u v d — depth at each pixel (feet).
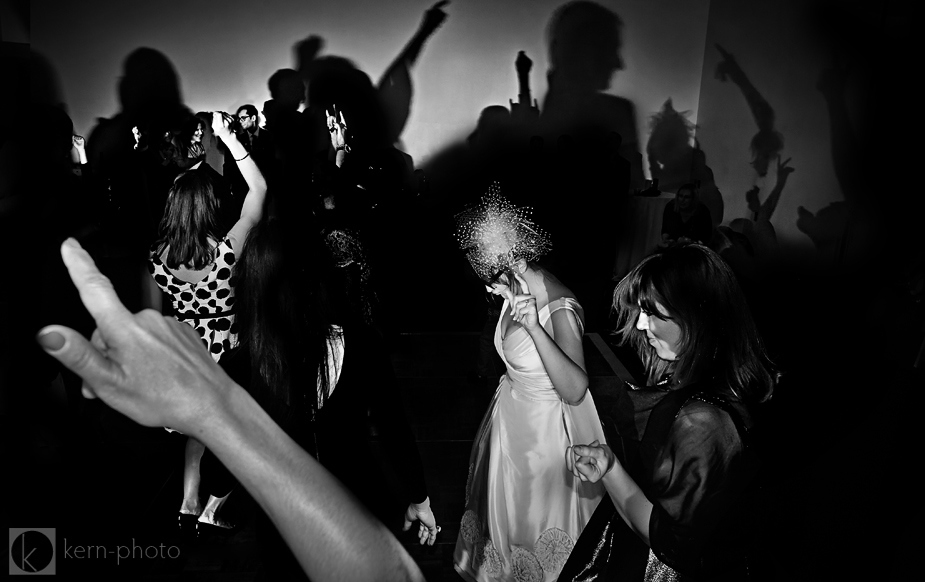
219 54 21.43
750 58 19.89
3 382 10.85
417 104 22.30
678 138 23.40
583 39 22.39
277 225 6.64
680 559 4.00
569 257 18.79
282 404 6.31
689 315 4.37
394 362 15.85
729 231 18.72
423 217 18.78
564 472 6.97
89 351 1.00
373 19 21.66
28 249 11.05
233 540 9.16
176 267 8.93
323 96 21.90
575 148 19.51
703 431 4.03
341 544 1.16
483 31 22.08
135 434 11.78
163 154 14.90
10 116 18.90
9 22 20.33
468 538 7.76
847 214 14.39
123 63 21.16
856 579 3.94
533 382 6.97
